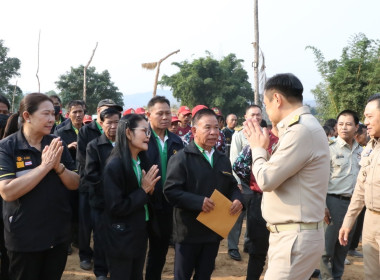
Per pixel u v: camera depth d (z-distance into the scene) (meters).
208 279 3.36
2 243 3.59
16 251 2.69
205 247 3.32
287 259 2.39
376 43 13.09
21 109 2.78
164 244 3.83
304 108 2.47
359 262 5.23
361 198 3.34
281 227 2.46
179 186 3.29
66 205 2.89
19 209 2.66
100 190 3.96
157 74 14.14
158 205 3.72
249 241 3.67
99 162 4.07
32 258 2.74
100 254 4.09
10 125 3.28
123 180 3.01
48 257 2.89
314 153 2.35
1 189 2.56
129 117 3.09
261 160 2.45
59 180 2.82
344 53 13.46
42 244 2.71
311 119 2.43
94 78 24.06
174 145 4.21
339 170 4.29
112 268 3.05
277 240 2.47
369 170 3.14
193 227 3.25
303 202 2.38
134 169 3.16
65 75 24.08
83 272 4.49
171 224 3.81
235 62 30.56
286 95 2.47
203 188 3.31
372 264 3.16
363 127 5.53
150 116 4.12
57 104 6.82
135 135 3.05
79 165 4.61
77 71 24.06
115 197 2.94
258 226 3.57
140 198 2.99
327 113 15.09
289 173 2.33
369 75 12.55
